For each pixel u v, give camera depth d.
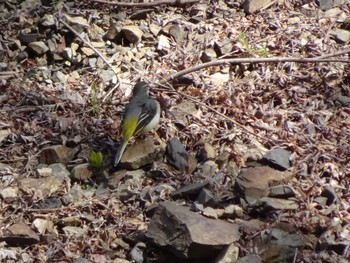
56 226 10.43
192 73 12.73
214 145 11.51
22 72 13.20
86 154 11.57
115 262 9.80
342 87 12.45
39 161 11.53
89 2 14.23
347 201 10.41
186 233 9.48
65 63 13.32
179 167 11.09
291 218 10.07
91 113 12.30
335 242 9.70
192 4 14.17
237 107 12.12
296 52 13.20
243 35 13.16
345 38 13.35
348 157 11.13
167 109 12.02
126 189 10.80
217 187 10.59
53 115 12.32
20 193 10.88
